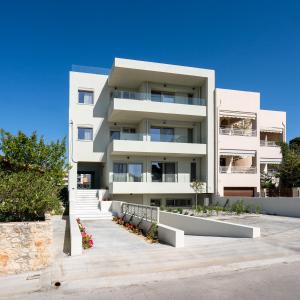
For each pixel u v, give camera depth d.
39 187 9.59
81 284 7.64
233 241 11.95
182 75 28.02
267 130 33.28
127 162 28.30
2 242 8.42
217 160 28.31
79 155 28.22
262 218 20.20
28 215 9.51
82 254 10.24
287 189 27.00
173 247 11.30
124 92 27.00
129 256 9.99
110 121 29.22
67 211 24.41
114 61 26.05
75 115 28.39
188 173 29.55
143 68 26.59
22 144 13.54
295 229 14.87
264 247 10.97
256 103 30.14
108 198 26.44
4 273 8.35
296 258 9.78
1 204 8.91
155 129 29.38
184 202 29.52
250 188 29.61
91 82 29.03
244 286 7.25
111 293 7.03
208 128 28.58
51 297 6.84
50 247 8.98
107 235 14.73
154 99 27.58
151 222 14.41
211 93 28.86
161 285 7.50
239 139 29.22
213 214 22.75
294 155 27.27
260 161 31.39
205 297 6.60
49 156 13.95
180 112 27.84
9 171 12.27
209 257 9.91
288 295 6.60
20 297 6.88
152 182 27.36
